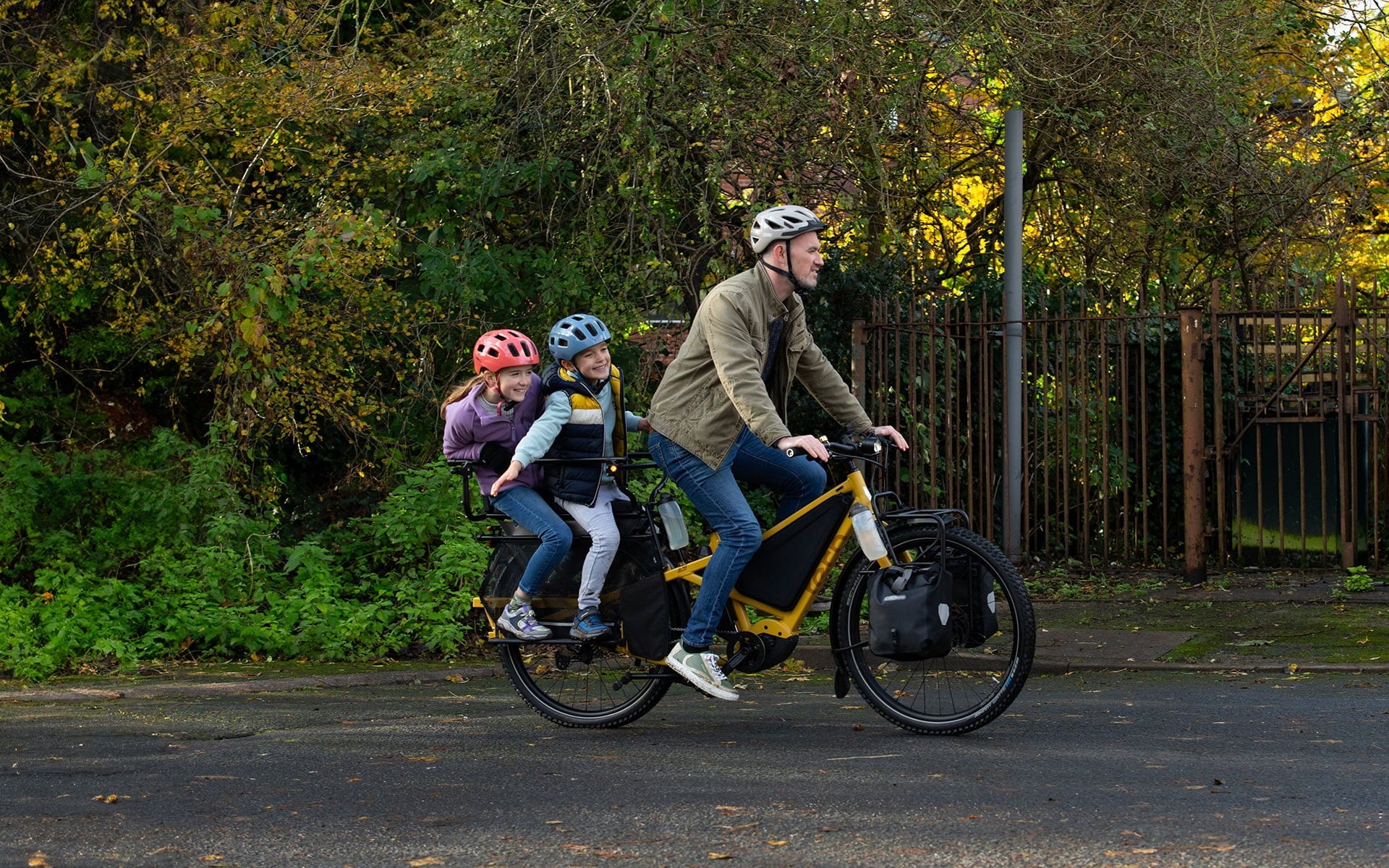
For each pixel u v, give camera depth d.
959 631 7.78
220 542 12.87
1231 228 18.92
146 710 9.38
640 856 5.41
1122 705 9.02
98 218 13.95
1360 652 11.02
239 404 14.12
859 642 8.10
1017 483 16.19
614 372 8.34
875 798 6.29
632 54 14.35
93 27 14.84
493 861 5.39
